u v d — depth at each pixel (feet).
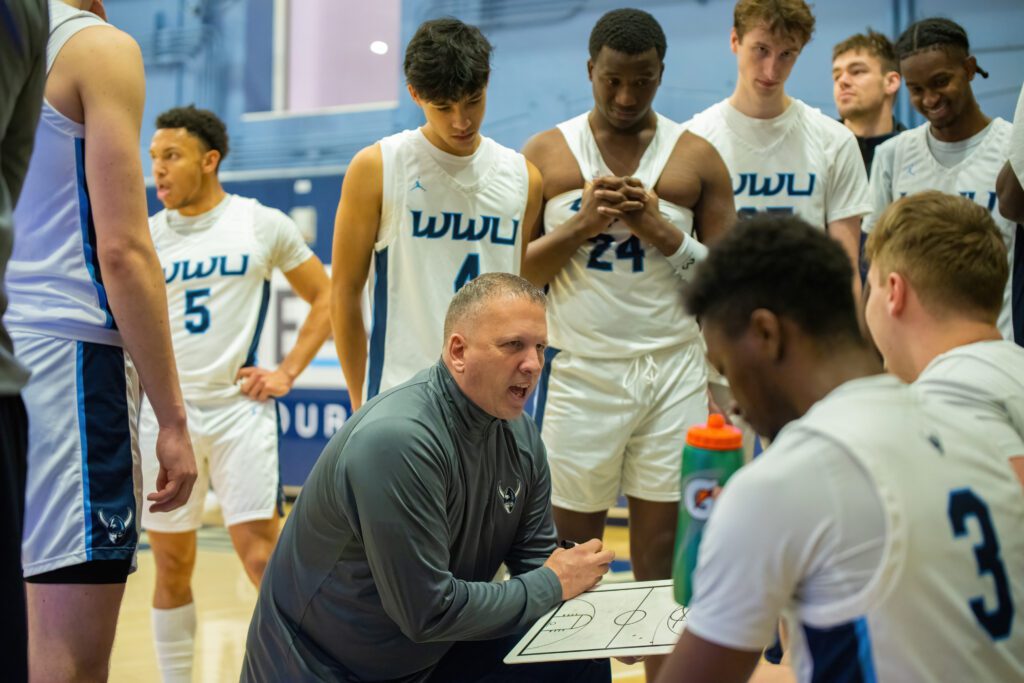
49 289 6.07
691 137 9.70
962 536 3.76
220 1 22.59
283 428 20.61
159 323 6.12
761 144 10.48
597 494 9.43
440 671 6.73
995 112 16.93
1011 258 10.12
